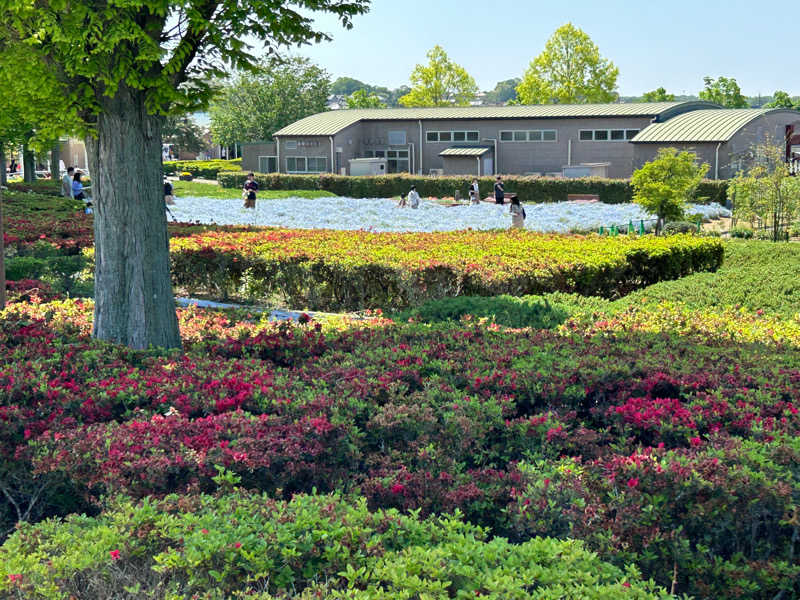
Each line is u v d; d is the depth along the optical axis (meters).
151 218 8.66
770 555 4.14
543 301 10.98
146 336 8.61
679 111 51.34
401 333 8.38
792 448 4.54
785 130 47.84
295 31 9.27
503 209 38.19
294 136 56.22
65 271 13.62
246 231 19.36
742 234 27.94
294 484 5.09
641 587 3.49
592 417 6.14
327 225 32.00
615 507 4.23
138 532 3.92
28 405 6.01
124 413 6.11
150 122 8.61
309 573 3.66
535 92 74.56
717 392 5.95
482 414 5.66
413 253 14.46
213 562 3.68
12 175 65.62
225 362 7.26
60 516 5.18
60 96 8.11
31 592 3.49
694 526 4.16
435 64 82.56
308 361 7.51
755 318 10.12
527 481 4.74
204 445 5.00
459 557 3.60
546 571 3.50
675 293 12.77
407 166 57.62
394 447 5.54
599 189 43.00
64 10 7.45
